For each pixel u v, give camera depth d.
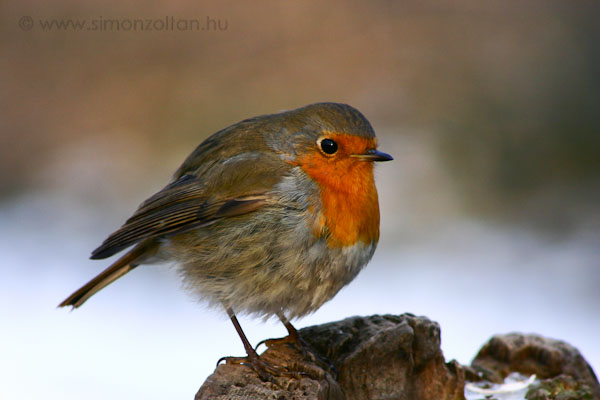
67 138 14.91
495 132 14.56
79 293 6.33
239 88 15.46
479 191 13.66
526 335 6.58
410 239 12.30
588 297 10.46
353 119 5.59
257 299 5.67
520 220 12.96
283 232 5.53
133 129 15.02
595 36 15.73
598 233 12.23
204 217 5.75
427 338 5.62
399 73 15.69
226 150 5.98
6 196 13.70
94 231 12.58
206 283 5.80
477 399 5.91
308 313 5.82
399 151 14.31
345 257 5.57
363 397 5.46
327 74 15.61
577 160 14.14
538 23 16.34
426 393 5.66
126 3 15.98
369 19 16.58
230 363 5.57
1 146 14.69
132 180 13.99
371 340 5.43
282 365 5.36
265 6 16.36
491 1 16.62
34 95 15.38
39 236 12.31
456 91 15.38
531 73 15.36
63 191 13.76
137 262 6.33
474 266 11.49
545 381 5.98
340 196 5.54
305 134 5.61
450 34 16.30
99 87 15.50
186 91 15.41
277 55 16.00
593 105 14.68
